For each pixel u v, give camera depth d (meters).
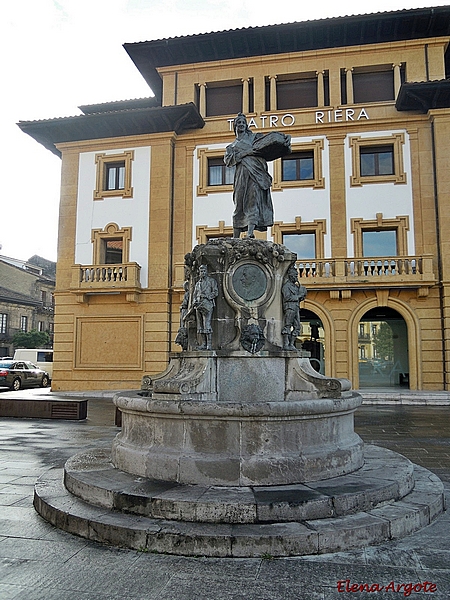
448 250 20.53
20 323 51.06
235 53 23.70
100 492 4.75
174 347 22.62
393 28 21.92
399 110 22.06
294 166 22.92
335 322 21.16
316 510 4.33
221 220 22.94
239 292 6.70
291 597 3.31
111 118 22.91
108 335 22.80
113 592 3.38
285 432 5.02
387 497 4.76
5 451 8.45
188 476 4.90
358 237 21.72
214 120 23.55
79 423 12.57
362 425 12.15
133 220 23.34
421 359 20.50
